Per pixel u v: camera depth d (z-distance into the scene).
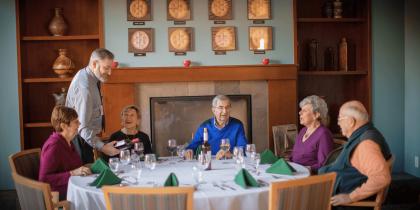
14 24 5.06
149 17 5.14
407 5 5.36
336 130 5.77
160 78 5.10
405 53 5.44
